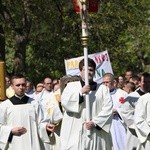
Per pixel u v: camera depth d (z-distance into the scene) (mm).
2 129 15125
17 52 36750
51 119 17281
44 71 41531
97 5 15992
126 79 24219
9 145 15250
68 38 40125
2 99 16500
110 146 15539
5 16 36656
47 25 39312
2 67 16516
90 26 39750
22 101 15477
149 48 47312
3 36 36375
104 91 15305
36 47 40969
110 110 15227
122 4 40375
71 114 15320
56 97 17484
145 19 43062
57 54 40875
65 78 16875
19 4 36906
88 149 15219
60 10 38688
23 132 15078
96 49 40219
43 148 15680
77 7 15789
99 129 15258
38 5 37500
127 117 19172
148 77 18219
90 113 15172
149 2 42562
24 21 36875
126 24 41156
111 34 40625
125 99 19219
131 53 45188
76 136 15258
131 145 19625
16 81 15383
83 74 15227
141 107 16516
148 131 16359
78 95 15000
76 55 40531
